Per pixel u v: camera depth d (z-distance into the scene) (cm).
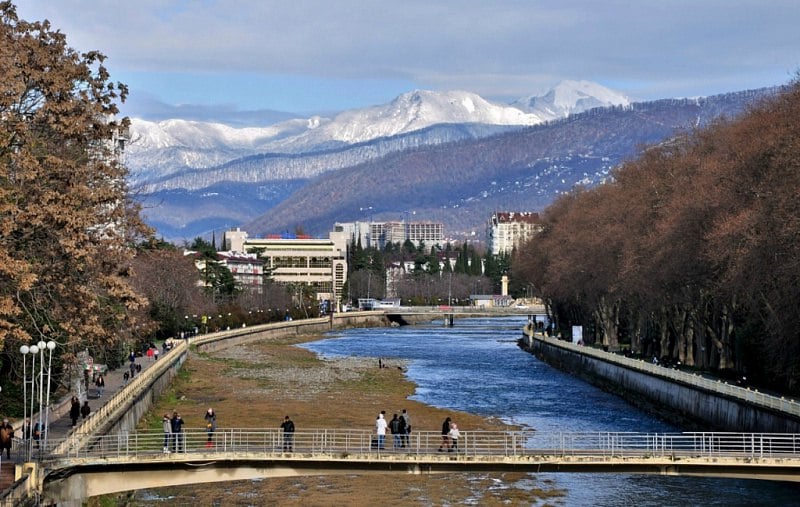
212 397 14575
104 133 7681
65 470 6831
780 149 11950
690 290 14625
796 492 8700
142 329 14425
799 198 10881
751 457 7288
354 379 17588
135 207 11050
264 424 11600
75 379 10175
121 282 7462
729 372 14200
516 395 15275
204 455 7081
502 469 7300
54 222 6975
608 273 18550
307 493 8650
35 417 9044
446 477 9288
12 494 5538
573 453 7419
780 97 13862
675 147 19175
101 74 7725
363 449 7412
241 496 8575
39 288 7344
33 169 6881
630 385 14588
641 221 17112
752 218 11638
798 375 11794
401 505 8294
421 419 12419
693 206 13738
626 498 8544
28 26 7462
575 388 16300
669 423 12194
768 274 11406
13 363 8706
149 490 8744
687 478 9244
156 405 13112
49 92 7319
